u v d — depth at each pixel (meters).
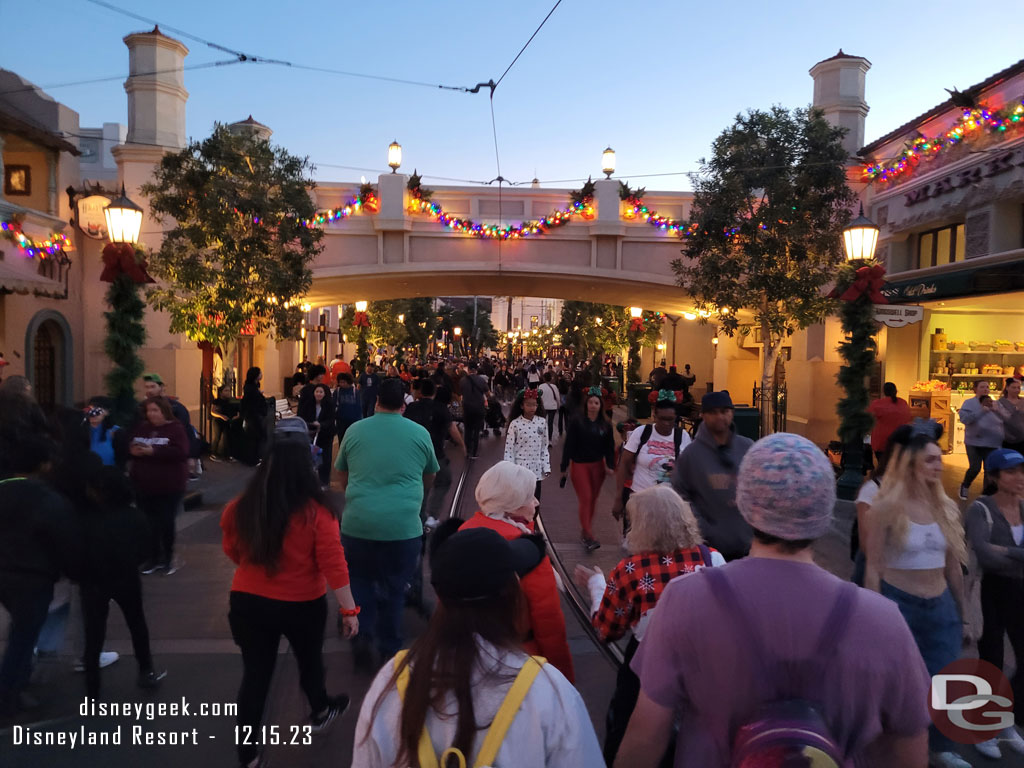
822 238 14.56
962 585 3.78
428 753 1.68
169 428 6.80
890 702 1.73
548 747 1.74
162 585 6.71
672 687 1.84
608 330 33.59
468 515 9.81
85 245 16.27
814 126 14.51
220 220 14.05
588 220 19.52
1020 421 10.04
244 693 3.58
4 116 13.02
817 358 18.39
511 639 1.84
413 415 9.09
